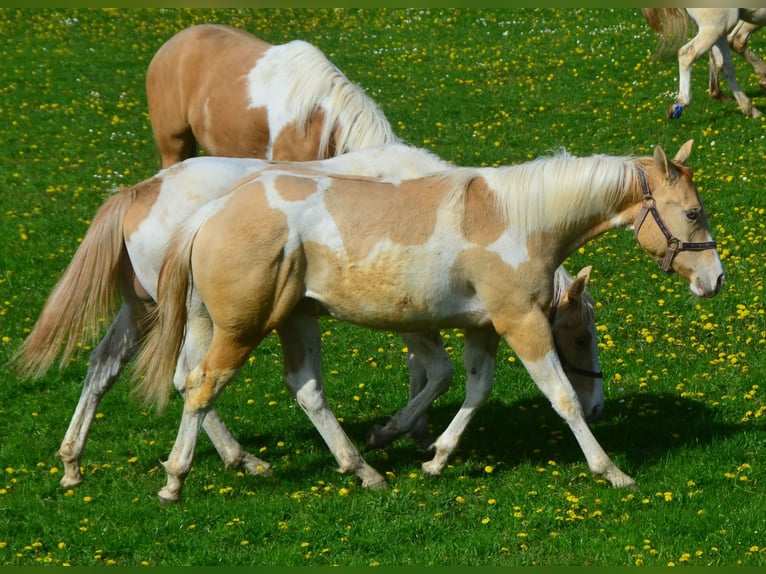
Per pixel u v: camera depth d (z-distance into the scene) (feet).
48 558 31.42
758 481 34.78
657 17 77.87
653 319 49.29
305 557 31.19
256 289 32.63
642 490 34.37
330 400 43.93
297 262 33.01
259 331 33.53
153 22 115.44
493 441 39.45
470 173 33.81
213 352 33.81
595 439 35.70
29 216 65.41
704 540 31.01
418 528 32.71
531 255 33.27
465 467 36.86
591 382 37.14
